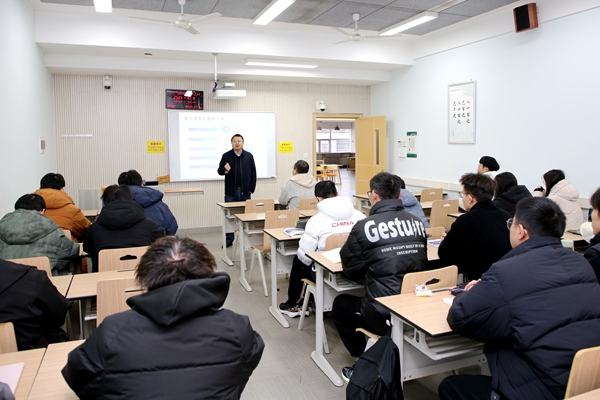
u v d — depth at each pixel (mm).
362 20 5742
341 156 19328
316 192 3584
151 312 1133
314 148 8102
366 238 2326
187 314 1136
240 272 5066
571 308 1483
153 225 3174
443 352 1891
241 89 7473
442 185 6723
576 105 4754
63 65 5883
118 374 1108
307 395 2547
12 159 3852
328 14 5465
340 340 3270
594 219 2143
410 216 2449
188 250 1243
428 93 6949
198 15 5371
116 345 1124
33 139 4879
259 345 1312
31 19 4941
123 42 5496
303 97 7949
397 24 5508
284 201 5234
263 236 4500
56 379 1466
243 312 3873
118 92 6762
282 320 3568
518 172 5508
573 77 4766
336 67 7336
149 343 1133
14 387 1390
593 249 2035
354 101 8391
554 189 4250
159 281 1184
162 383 1109
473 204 2582
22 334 1853
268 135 7703
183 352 1141
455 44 6309
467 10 5508
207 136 7301
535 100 5215
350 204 3232
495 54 5727
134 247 2932
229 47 5984
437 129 6824
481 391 1701
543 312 1481
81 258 3479
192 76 6938
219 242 6680
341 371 2801
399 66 7320
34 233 2789
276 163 7824
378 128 7828
